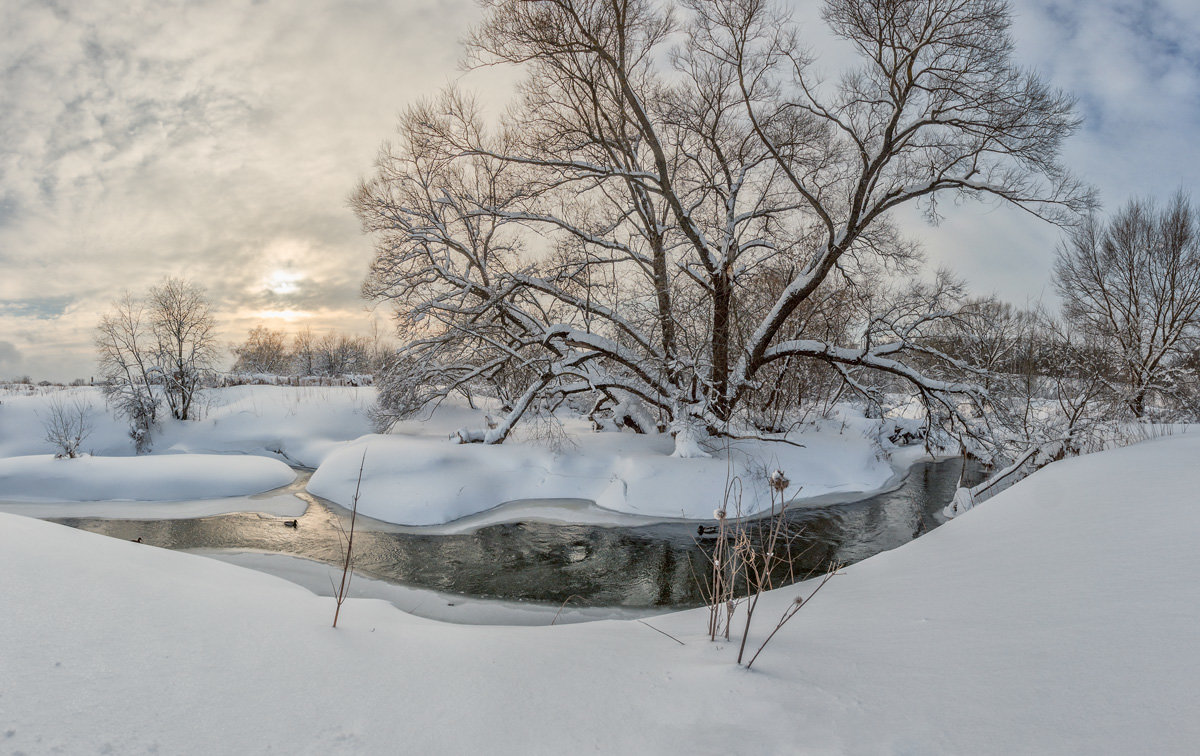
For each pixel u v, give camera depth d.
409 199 16.95
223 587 4.07
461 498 12.85
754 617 4.56
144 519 11.75
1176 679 2.21
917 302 16.72
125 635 2.87
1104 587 3.47
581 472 14.49
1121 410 12.22
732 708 2.47
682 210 15.71
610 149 15.59
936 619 3.51
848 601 4.49
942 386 16.11
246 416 20.75
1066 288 27.06
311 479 14.48
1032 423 14.71
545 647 3.41
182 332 21.03
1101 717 2.03
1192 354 23.28
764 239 18.59
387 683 2.70
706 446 15.24
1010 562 4.62
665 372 16.53
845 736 2.14
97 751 1.98
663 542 10.74
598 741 2.24
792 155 16.39
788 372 21.19
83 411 20.45
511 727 2.35
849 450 16.56
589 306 16.25
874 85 15.95
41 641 2.68
